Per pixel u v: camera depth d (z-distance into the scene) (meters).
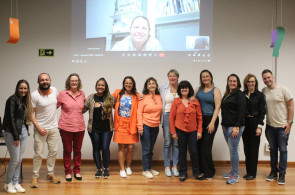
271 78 2.76
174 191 2.52
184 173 2.85
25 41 3.53
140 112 2.92
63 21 3.50
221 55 3.46
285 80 3.47
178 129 2.81
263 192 2.51
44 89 2.55
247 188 2.61
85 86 3.52
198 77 3.46
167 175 3.00
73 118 2.74
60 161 3.52
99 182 2.78
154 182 2.78
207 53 3.45
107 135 2.89
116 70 3.50
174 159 3.01
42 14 3.50
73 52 3.50
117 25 3.47
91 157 3.54
